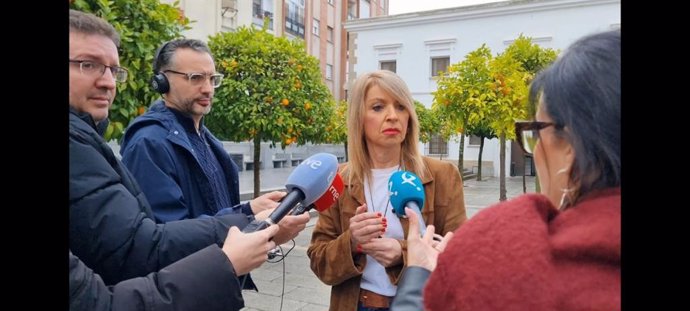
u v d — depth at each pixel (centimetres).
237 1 1196
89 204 117
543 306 66
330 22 2609
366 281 177
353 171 190
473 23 1902
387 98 183
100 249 119
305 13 2305
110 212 120
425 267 105
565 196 80
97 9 280
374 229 160
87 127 130
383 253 162
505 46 1838
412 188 161
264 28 535
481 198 1116
